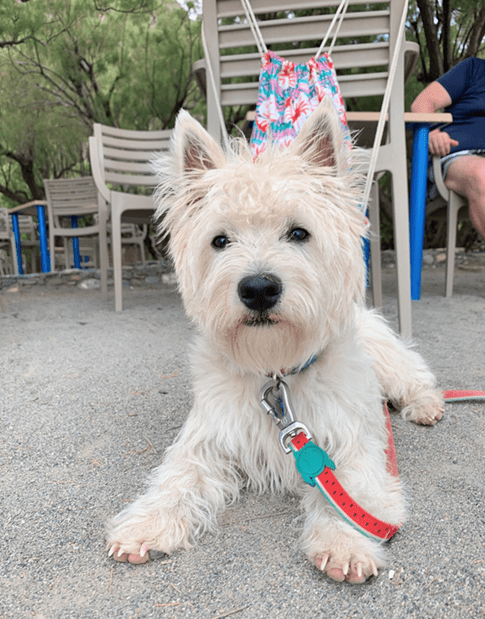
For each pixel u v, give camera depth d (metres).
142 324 4.54
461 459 1.79
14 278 7.87
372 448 1.69
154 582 1.23
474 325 3.94
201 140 1.86
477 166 4.41
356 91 3.18
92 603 1.17
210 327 1.61
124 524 1.40
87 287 8.19
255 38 3.00
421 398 2.27
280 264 1.51
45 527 1.47
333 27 3.02
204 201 1.77
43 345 3.79
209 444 1.72
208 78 3.13
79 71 9.71
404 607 1.10
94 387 2.76
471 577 1.17
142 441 2.06
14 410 2.44
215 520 1.50
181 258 1.83
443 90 4.48
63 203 9.09
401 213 3.27
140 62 9.99
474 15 8.80
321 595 1.16
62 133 10.74
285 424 1.55
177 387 2.73
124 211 5.35
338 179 1.76
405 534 1.36
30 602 1.17
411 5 8.79
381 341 2.37
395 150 3.23
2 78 9.72
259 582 1.21
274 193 1.59
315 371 1.66
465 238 11.93
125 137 5.38
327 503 1.48
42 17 8.70
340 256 1.70
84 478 1.76
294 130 2.79
